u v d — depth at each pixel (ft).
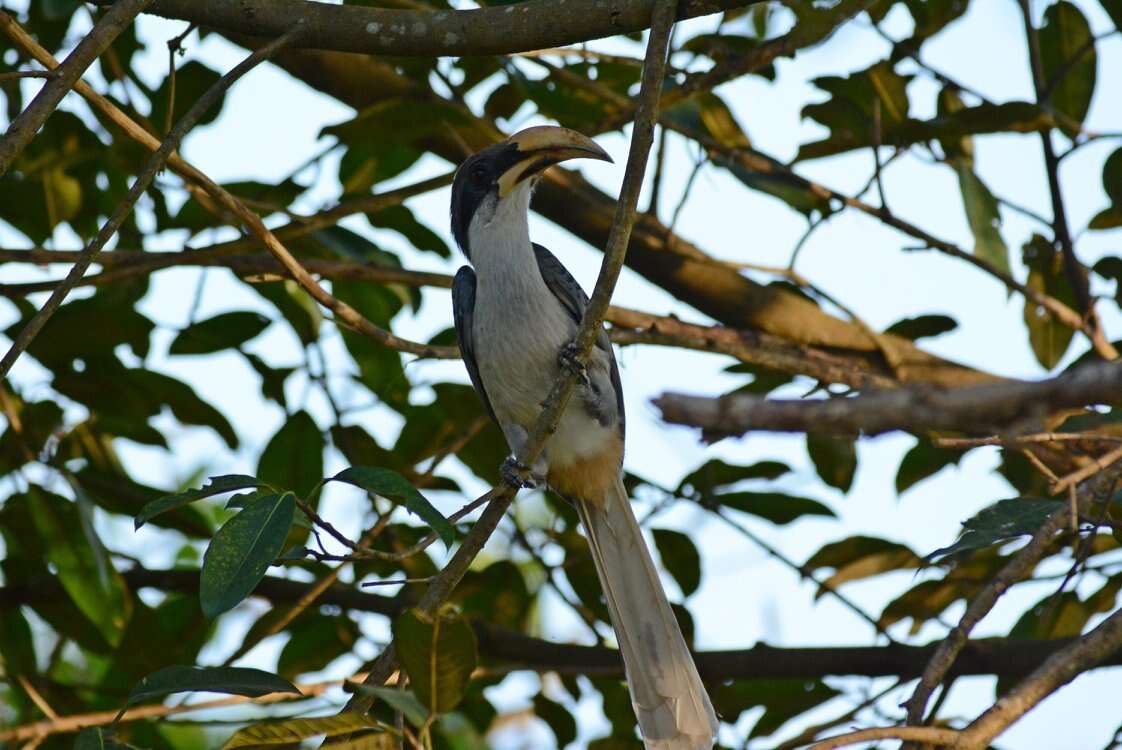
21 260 31.04
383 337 30.01
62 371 34.06
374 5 32.01
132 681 34.58
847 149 34.06
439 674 19.62
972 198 33.65
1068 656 21.72
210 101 23.47
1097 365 12.29
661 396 12.98
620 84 36.06
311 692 29.73
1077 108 34.78
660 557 34.81
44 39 35.37
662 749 27.02
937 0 33.96
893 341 36.40
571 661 33.40
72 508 32.55
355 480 20.93
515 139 30.30
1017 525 24.45
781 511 33.91
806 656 32.14
